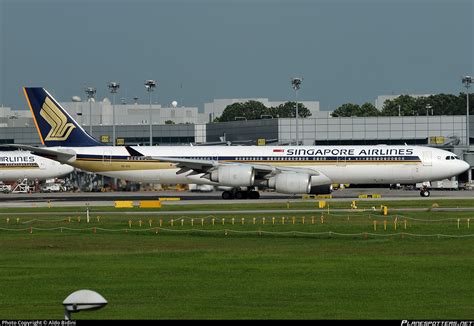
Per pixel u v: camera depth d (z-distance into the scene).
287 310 66.94
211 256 98.88
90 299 44.38
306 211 157.88
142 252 103.31
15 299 72.75
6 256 100.75
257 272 86.12
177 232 125.44
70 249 107.12
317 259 95.38
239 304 69.56
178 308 67.94
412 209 160.50
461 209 159.75
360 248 105.00
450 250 102.12
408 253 99.88
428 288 76.56
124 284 79.69
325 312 66.06
